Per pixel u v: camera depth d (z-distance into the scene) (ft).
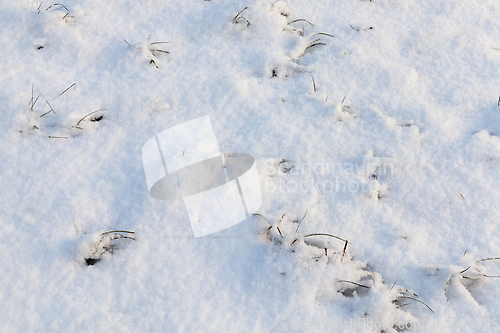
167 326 4.29
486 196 4.64
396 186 4.69
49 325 4.28
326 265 4.45
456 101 4.98
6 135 4.80
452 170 4.73
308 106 4.95
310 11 5.44
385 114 4.93
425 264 4.45
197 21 5.35
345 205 4.62
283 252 4.48
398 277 4.43
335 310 4.36
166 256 4.45
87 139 4.81
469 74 5.09
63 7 5.40
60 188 4.63
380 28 5.31
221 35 5.29
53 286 4.37
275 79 5.09
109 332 4.27
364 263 4.47
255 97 4.99
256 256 4.48
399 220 4.58
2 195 4.60
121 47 5.19
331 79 5.08
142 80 5.05
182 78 5.06
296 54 5.21
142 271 4.42
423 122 4.90
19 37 5.23
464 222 4.57
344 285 4.42
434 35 5.27
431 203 4.63
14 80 5.01
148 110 4.92
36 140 4.80
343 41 5.25
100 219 4.55
